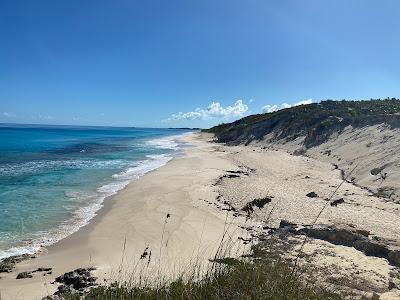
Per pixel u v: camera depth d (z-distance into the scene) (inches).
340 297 250.8
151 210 759.1
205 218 704.4
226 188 998.4
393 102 2343.8
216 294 205.0
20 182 1078.4
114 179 1163.3
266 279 214.7
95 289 266.4
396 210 781.3
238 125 3631.9
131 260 495.5
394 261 470.9
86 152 2167.8
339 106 2591.0
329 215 729.0
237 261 244.1
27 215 726.5
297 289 209.8
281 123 2751.0
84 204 824.9
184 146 2792.8
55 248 557.6
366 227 647.1
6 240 588.1
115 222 684.1
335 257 480.4
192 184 1042.1
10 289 410.3
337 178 1167.0
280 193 935.7
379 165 1142.3
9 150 2217.0
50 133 5492.1
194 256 501.7
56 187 1013.8
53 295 383.2
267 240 535.8
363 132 1668.3
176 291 222.8
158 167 1460.4
